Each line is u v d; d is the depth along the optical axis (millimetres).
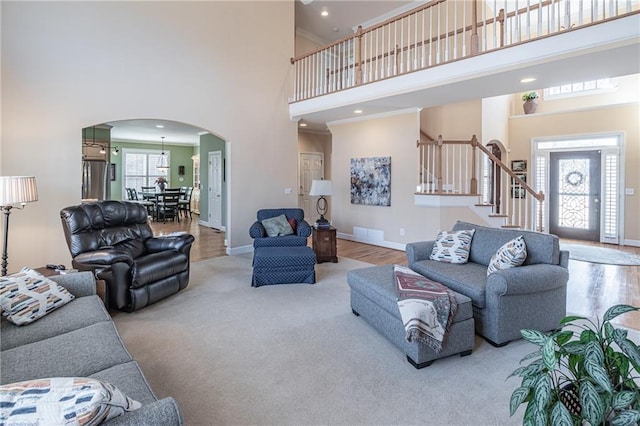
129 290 3312
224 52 5754
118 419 1001
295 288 4133
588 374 1154
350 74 6879
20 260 4070
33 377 1468
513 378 2266
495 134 7672
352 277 3203
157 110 5055
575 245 7043
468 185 6855
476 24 4082
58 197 4289
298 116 6680
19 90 3992
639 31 3025
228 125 5859
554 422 1060
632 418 1008
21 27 3980
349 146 7293
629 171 7070
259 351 2605
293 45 6738
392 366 2404
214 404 1981
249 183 6180
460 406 1979
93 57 4492
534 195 6043
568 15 3447
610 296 3891
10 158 3959
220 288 4125
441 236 3678
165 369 2346
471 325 2543
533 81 4199
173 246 3992
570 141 7805
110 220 3840
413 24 6520
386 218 6668
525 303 2721
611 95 7695
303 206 9406
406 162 6262
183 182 13016
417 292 2574
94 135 7355
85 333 1871
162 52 5082
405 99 5203
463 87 4480
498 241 3287
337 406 1975
